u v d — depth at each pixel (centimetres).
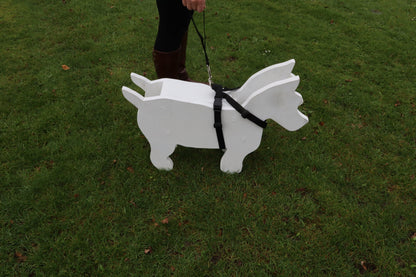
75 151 247
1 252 187
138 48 383
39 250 187
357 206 221
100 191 221
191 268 183
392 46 423
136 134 268
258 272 182
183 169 239
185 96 200
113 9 464
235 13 481
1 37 388
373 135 281
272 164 247
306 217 213
